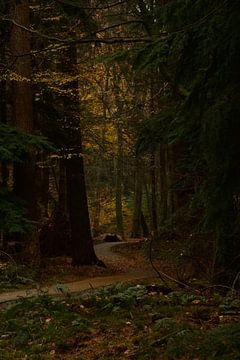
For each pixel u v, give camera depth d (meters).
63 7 14.95
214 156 5.89
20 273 15.37
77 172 22.44
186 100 6.55
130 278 17.66
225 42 5.80
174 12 6.99
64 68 20.36
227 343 4.92
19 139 15.06
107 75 24.25
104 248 33.16
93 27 16.69
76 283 16.53
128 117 25.47
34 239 18.11
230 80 5.95
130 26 12.85
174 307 7.60
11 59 17.61
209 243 11.02
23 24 17.38
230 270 9.50
